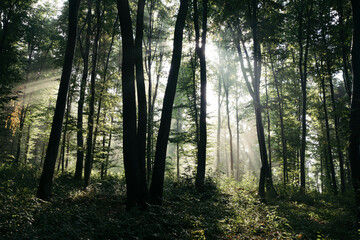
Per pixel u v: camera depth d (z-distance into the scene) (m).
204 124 15.41
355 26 9.27
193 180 15.17
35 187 13.36
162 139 9.06
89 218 7.41
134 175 8.55
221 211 9.23
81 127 17.72
